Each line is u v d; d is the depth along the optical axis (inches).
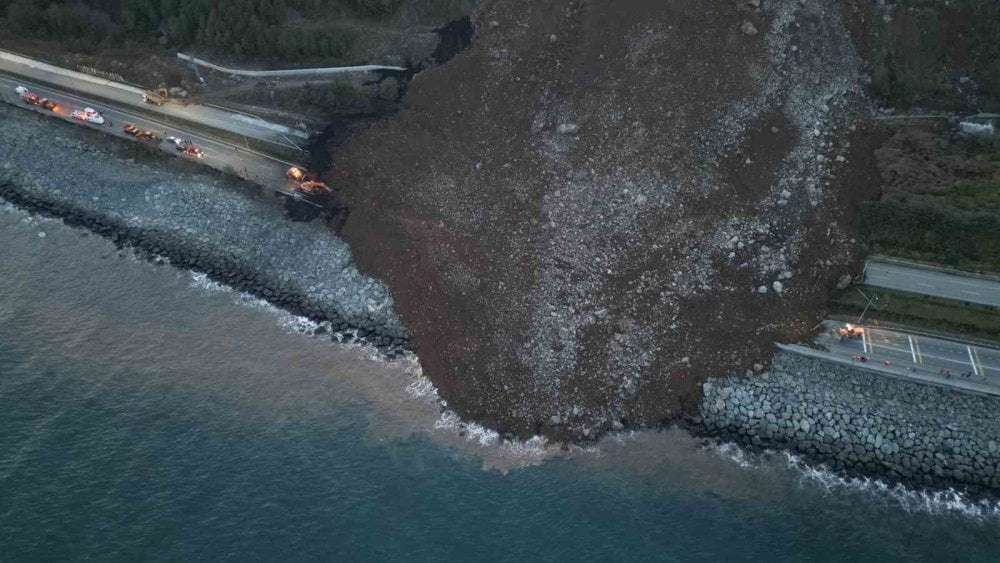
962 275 2817.4
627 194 2994.6
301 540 2235.5
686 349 2694.4
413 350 2839.6
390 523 2294.5
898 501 2407.7
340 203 3218.5
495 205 3068.4
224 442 2503.7
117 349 2800.2
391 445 2527.1
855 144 3105.3
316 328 2913.4
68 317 2901.1
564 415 2591.0
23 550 2165.4
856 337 2701.8
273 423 2578.7
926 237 2876.5
